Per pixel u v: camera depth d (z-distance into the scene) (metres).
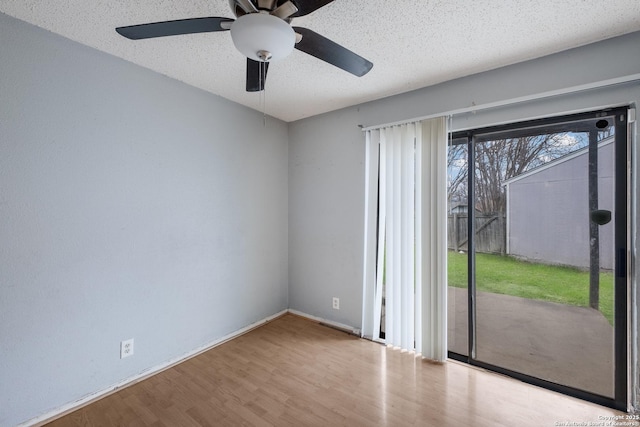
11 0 1.38
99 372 1.85
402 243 2.43
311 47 1.45
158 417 1.66
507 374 2.09
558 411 1.71
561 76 1.84
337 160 2.90
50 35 1.64
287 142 3.29
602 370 1.81
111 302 1.90
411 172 2.41
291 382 1.99
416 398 1.83
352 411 1.71
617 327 1.76
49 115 1.64
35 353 1.60
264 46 1.23
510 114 2.02
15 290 1.54
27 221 1.57
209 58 1.93
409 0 1.38
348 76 2.18
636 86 1.65
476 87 2.14
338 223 2.90
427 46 1.78
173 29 1.29
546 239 1.99
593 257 1.84
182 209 2.29
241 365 2.21
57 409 1.68
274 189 3.14
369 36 1.68
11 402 1.53
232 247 2.70
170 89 2.21
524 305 2.07
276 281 3.17
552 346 1.97
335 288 2.93
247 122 2.82
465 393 1.88
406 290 2.42
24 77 1.55
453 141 2.35
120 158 1.93
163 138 2.17
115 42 1.75
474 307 2.25
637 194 1.67
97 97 1.83
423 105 2.38
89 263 1.80
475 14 1.48
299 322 3.03
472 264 2.26
